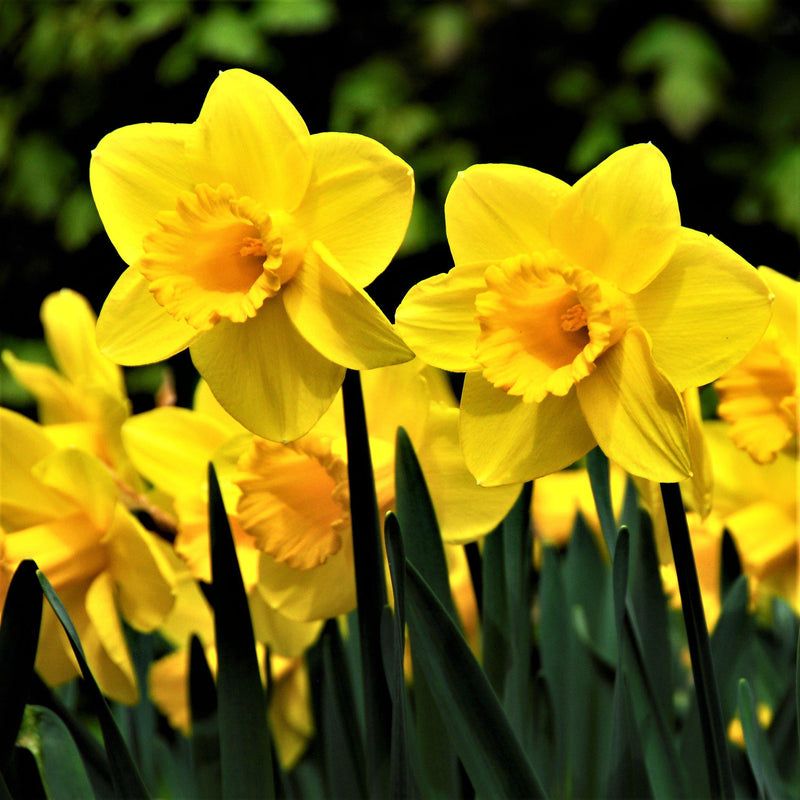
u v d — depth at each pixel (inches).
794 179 122.0
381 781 46.1
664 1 127.5
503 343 45.6
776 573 51.0
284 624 48.5
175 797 51.4
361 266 45.6
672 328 45.1
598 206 45.3
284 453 48.1
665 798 47.4
